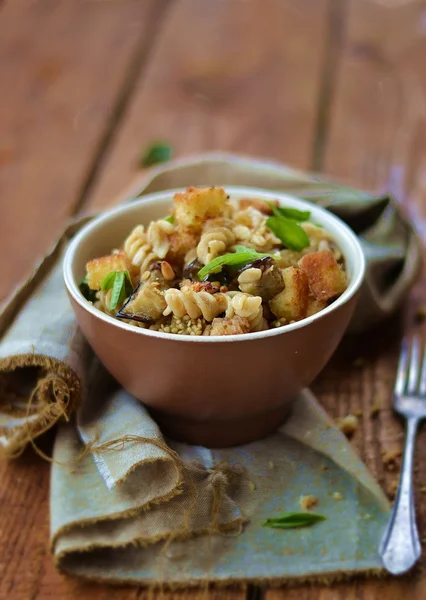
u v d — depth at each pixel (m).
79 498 0.44
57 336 0.48
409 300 0.59
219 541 0.44
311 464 0.47
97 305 0.47
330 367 0.54
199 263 0.46
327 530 0.44
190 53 0.90
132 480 0.44
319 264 0.46
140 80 0.85
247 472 0.47
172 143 0.75
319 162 0.73
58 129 0.78
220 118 0.79
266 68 0.87
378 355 0.54
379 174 0.71
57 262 0.54
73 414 0.48
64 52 0.91
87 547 0.43
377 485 0.45
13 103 0.81
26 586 0.43
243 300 0.43
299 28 0.95
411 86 0.84
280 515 0.45
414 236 0.58
